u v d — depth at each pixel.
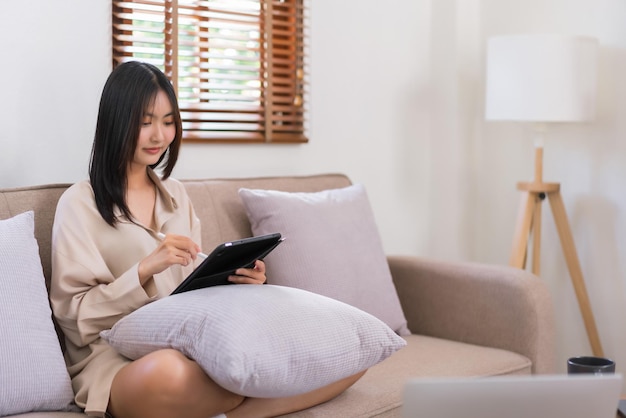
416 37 3.47
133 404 1.69
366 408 1.93
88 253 1.97
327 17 3.17
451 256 3.52
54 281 1.96
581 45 2.89
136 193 2.15
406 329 2.62
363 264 2.54
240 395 1.76
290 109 3.04
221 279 1.92
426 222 3.56
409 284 2.76
